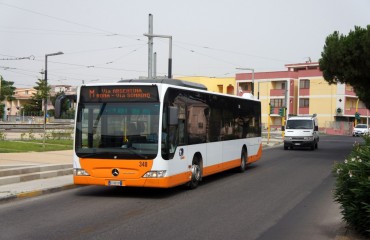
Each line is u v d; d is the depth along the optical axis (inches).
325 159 992.2
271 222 361.1
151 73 1113.4
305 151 1278.3
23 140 1106.7
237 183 596.7
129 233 318.3
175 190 529.0
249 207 424.5
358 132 2500.0
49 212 393.4
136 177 454.3
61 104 478.0
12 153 789.2
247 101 756.0
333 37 1115.9
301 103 3093.0
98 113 469.1
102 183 461.7
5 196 445.1
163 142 456.8
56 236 308.0
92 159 463.8
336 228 339.9
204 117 568.4
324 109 2997.0
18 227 334.6
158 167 452.1
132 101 463.2
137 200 458.3
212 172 594.6
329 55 1103.6
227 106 657.0
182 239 304.2
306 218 377.4
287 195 498.3
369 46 1002.1
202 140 559.5
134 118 460.8
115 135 462.3
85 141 468.4
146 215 382.6
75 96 485.1
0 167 573.0
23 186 515.2
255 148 800.9
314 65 3238.2
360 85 1152.8
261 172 733.9
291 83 3095.5
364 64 1056.2
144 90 462.3
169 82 534.3
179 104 494.0
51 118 2696.9
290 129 1349.7
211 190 531.2
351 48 1054.4
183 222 356.5
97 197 475.5
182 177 498.0
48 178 587.5
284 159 993.5
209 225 346.9
